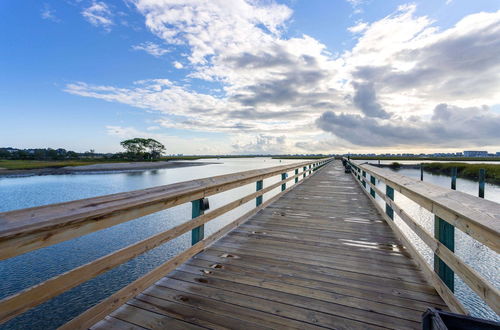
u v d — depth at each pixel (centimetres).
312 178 1113
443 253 164
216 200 1470
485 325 86
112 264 148
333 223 386
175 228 211
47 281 115
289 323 156
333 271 226
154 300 178
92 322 142
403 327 152
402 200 1228
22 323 401
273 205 521
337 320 159
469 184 1927
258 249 277
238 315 163
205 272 222
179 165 7394
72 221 121
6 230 95
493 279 460
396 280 208
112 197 150
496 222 101
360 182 804
